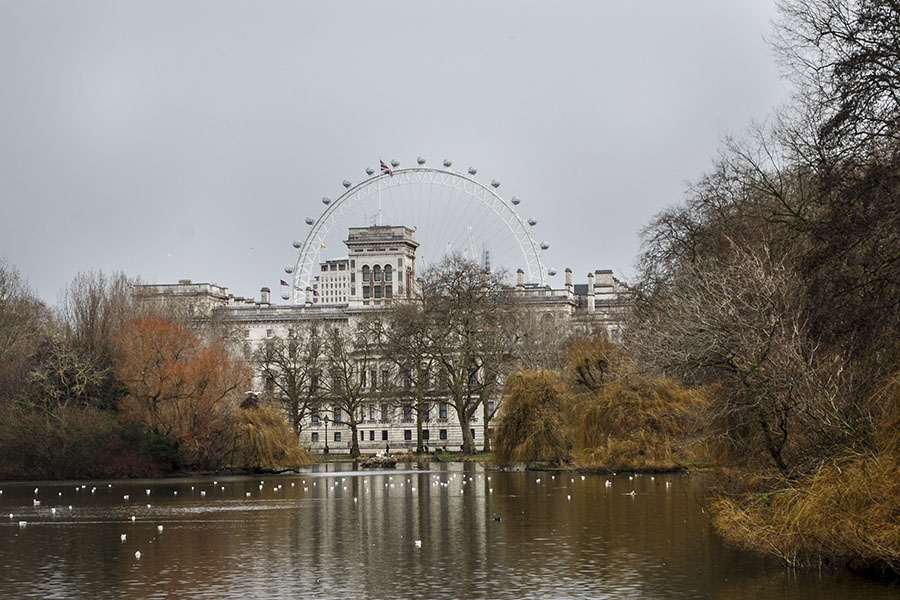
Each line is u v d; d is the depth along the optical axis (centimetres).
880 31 4384
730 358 4331
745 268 4666
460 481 8588
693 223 8200
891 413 3603
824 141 4525
